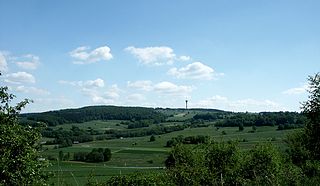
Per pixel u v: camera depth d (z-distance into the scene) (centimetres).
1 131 2073
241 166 5297
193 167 4841
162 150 15688
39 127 2261
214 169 5162
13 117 2230
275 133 15738
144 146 16950
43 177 2206
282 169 5084
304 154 5012
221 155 5338
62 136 18312
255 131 17262
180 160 5041
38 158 2227
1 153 2050
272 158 5225
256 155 5288
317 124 3497
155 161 13425
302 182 4625
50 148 15962
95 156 13462
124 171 10769
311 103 3512
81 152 14150
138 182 4084
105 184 3997
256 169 5250
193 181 4603
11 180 2030
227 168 5231
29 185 2089
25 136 2169
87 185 3941
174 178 4516
